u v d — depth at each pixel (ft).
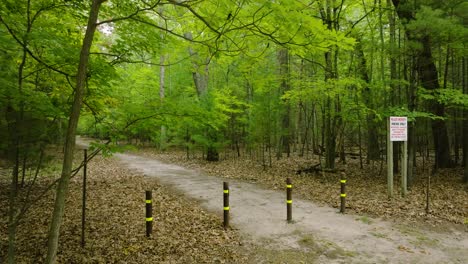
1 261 16.17
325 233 20.54
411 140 34.94
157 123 16.67
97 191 33.71
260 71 50.98
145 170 52.13
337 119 43.29
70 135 11.46
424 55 33.53
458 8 29.91
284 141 78.13
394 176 42.93
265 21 12.41
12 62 14.32
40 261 16.48
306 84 36.65
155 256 17.13
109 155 15.20
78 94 11.48
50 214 24.76
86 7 15.12
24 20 13.75
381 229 21.27
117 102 18.40
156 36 16.40
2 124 14.40
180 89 83.05
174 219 23.82
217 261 16.55
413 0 33.09
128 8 15.38
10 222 13.56
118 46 16.35
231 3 11.76
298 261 16.40
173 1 12.59
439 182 37.40
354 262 16.16
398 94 46.75
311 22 11.68
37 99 13.39
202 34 18.33
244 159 65.21
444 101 33.37
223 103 56.03
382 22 40.86
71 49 13.88
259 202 29.40
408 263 15.96
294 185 37.37
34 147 15.56
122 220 23.57
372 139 57.11
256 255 17.25
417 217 23.79
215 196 32.22
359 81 34.96
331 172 41.88
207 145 60.34
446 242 18.84
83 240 18.42
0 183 31.50
